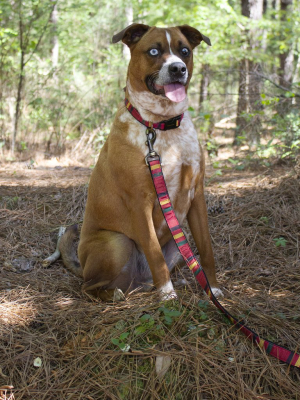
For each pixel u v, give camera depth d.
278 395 2.26
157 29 3.00
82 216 4.76
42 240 4.23
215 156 8.52
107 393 2.27
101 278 3.12
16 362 2.48
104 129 8.64
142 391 2.31
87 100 9.56
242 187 5.31
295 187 4.80
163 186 2.88
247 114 6.78
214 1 9.45
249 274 3.45
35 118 8.99
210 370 2.34
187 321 2.66
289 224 4.14
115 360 2.45
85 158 8.38
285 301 2.96
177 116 2.97
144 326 2.59
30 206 4.90
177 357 2.39
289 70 13.78
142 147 2.94
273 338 2.59
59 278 3.54
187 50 3.04
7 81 9.32
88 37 10.91
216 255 3.79
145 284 3.24
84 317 2.81
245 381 2.32
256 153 6.97
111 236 3.16
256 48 9.28
